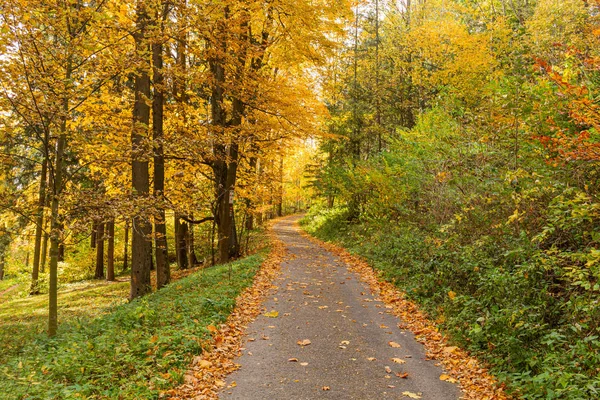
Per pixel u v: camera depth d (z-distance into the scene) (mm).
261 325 7926
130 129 9938
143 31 9047
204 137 13594
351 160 22438
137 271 11789
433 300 8758
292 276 12664
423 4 25219
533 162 7637
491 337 6211
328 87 18375
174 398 4906
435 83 20953
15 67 7199
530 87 8039
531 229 7418
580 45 10578
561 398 4531
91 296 17781
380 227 17250
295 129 15773
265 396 5133
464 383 5508
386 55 25547
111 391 4863
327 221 27266
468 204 9336
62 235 8320
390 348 6766
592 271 5055
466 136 10062
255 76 14344
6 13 6852
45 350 7180
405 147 15344
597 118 5191
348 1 15820
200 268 19344
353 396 5152
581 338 5352
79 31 7949
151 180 14672
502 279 6754
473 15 23312
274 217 51906
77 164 15734
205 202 16703
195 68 13336
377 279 11688
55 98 7500
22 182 19781
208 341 6707
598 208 5234
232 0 11781
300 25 14375
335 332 7535
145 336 6789
